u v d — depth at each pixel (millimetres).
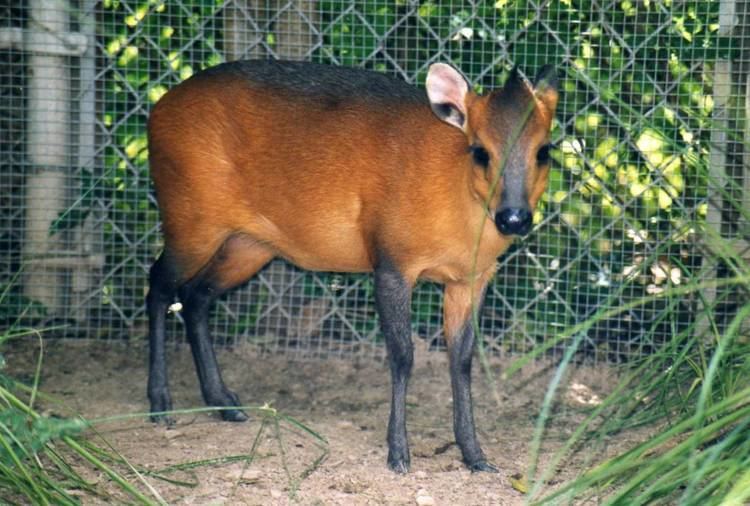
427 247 7465
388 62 10016
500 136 6953
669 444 7543
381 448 7926
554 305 10055
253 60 8438
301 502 6723
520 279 10109
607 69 9609
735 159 9367
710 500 5109
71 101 10164
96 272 10414
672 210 9719
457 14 9828
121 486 6391
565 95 9703
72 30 10156
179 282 8516
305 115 8008
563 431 8406
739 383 7109
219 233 8430
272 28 10102
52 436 6227
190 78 8461
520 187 6902
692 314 9742
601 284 9906
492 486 7168
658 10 9344
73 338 10367
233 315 10367
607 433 7688
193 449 7707
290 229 8180
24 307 10227
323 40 10078
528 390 9492
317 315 10375
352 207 7832
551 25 9641
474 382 9641
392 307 7555
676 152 9562
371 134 7727
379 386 9625
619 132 9703
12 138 10273
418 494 6953
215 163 8234
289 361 10164
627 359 9914
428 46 9938
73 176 10234
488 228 7312
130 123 10195
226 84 8258
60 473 6691
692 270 9680
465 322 7680
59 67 10094
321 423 8500
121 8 10039
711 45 9375
